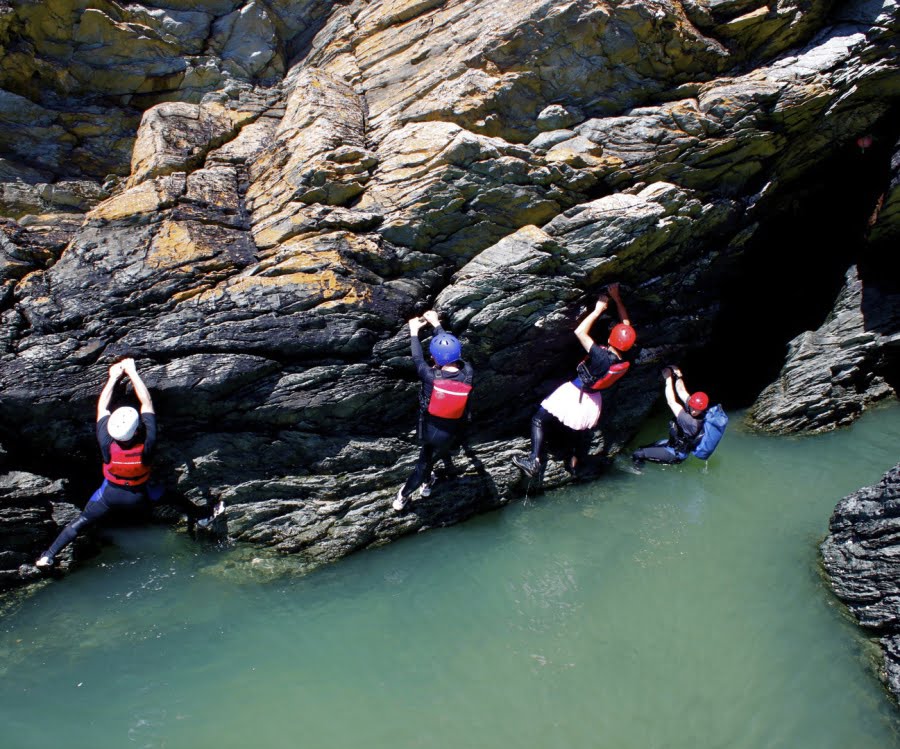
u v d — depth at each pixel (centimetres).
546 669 504
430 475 623
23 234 545
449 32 648
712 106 623
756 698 477
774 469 708
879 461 698
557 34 592
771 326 828
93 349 526
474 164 573
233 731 455
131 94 729
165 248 552
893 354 756
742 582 575
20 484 535
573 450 680
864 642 510
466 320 600
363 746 448
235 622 539
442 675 500
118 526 583
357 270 576
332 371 575
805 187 745
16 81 671
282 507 595
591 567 598
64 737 445
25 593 538
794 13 625
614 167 619
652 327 715
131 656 506
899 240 725
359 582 581
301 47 781
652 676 496
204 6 744
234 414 566
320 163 578
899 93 645
